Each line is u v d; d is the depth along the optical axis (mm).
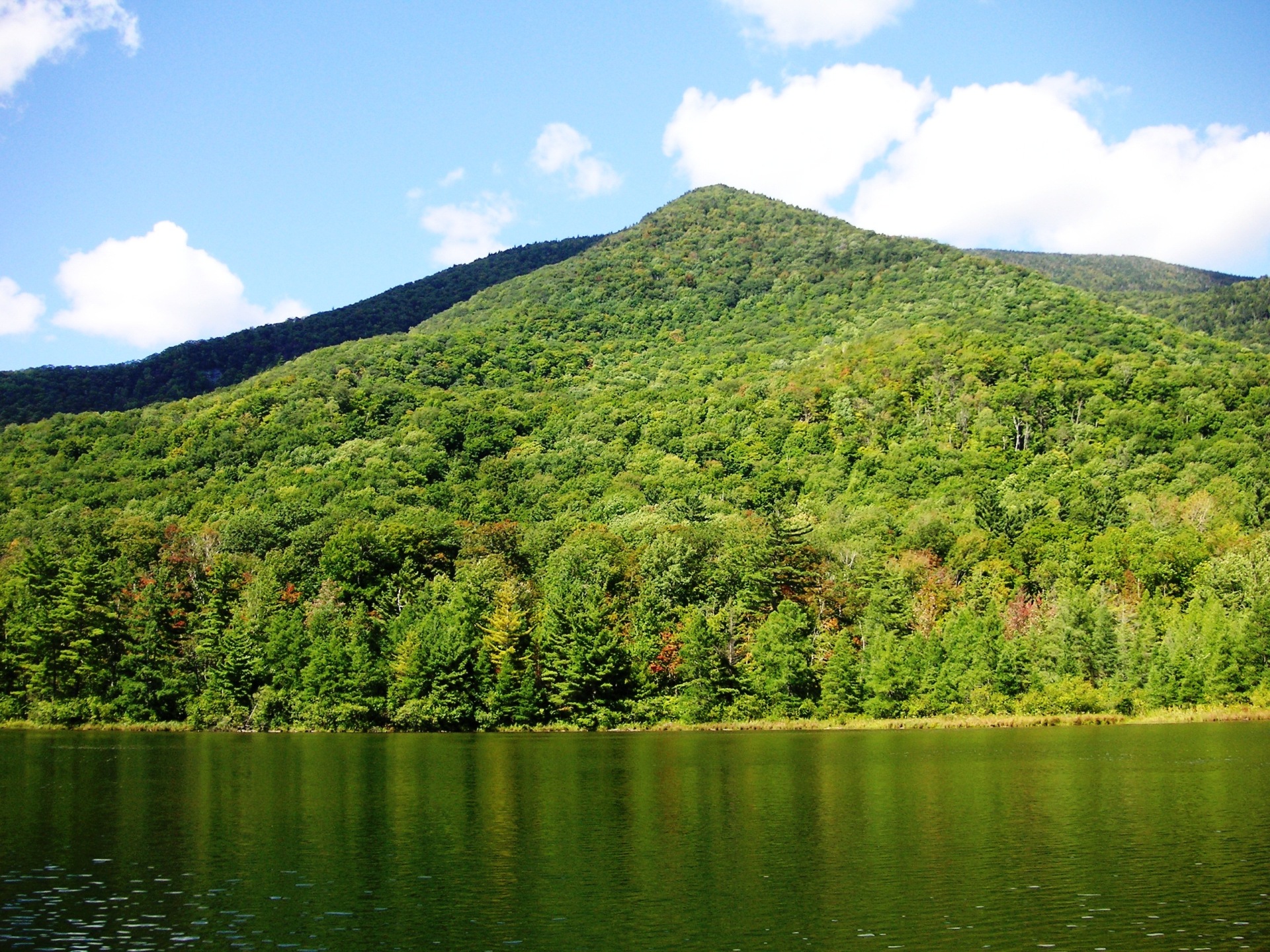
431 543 127250
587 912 36781
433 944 33719
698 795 59969
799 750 81188
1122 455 164750
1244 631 105000
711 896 38688
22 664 104250
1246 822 50906
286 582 120250
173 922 36031
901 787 62281
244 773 69438
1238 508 141750
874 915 36312
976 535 138250
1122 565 130875
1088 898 38156
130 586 116562
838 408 192125
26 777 67750
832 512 157750
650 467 176750
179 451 178875
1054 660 109125
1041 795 58688
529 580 125438
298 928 35375
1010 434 175250
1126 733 90875
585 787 62812
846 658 102562
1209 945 33188
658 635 106188
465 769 71000
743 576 117188
